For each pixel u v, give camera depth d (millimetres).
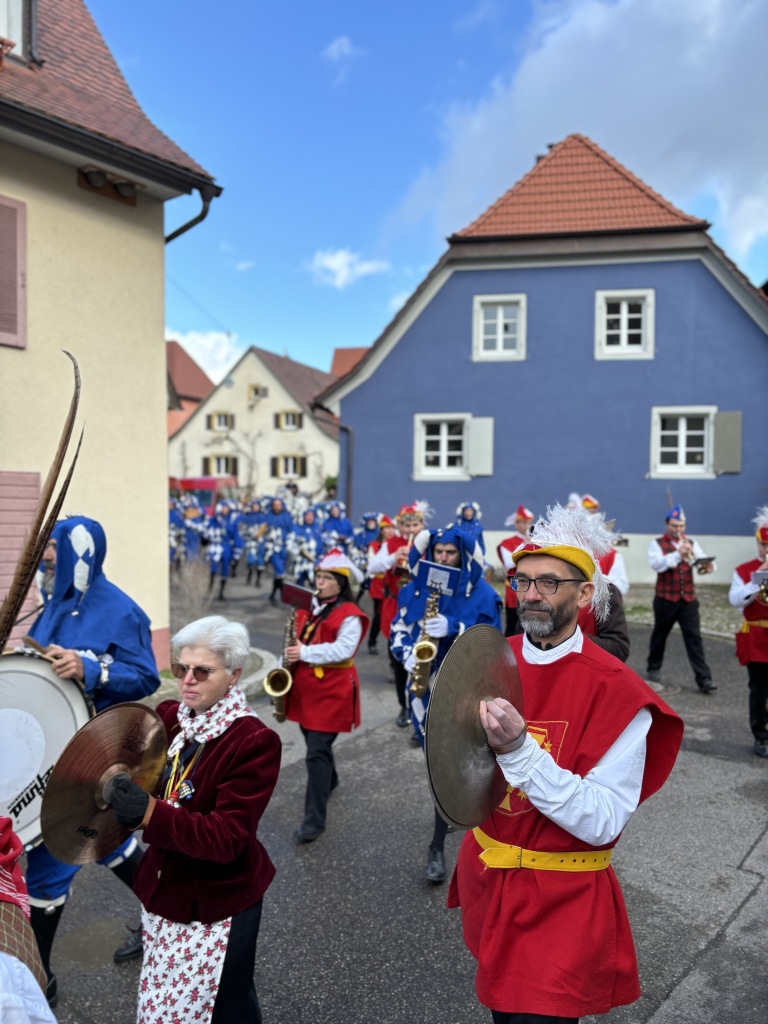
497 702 1933
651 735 2121
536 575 2184
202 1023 2252
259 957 3449
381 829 4789
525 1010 1919
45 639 3293
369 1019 3037
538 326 17844
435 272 18031
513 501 18000
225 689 2420
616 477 17516
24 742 2826
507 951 2000
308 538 15734
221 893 2277
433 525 18328
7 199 7406
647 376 17359
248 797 2273
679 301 17172
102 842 2352
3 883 1551
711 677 8648
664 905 3859
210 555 15633
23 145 7480
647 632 11570
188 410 55844
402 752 6262
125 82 9273
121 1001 3154
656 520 17328
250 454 45906
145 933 2350
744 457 16906
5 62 7863
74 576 3338
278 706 4684
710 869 4230
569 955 1949
